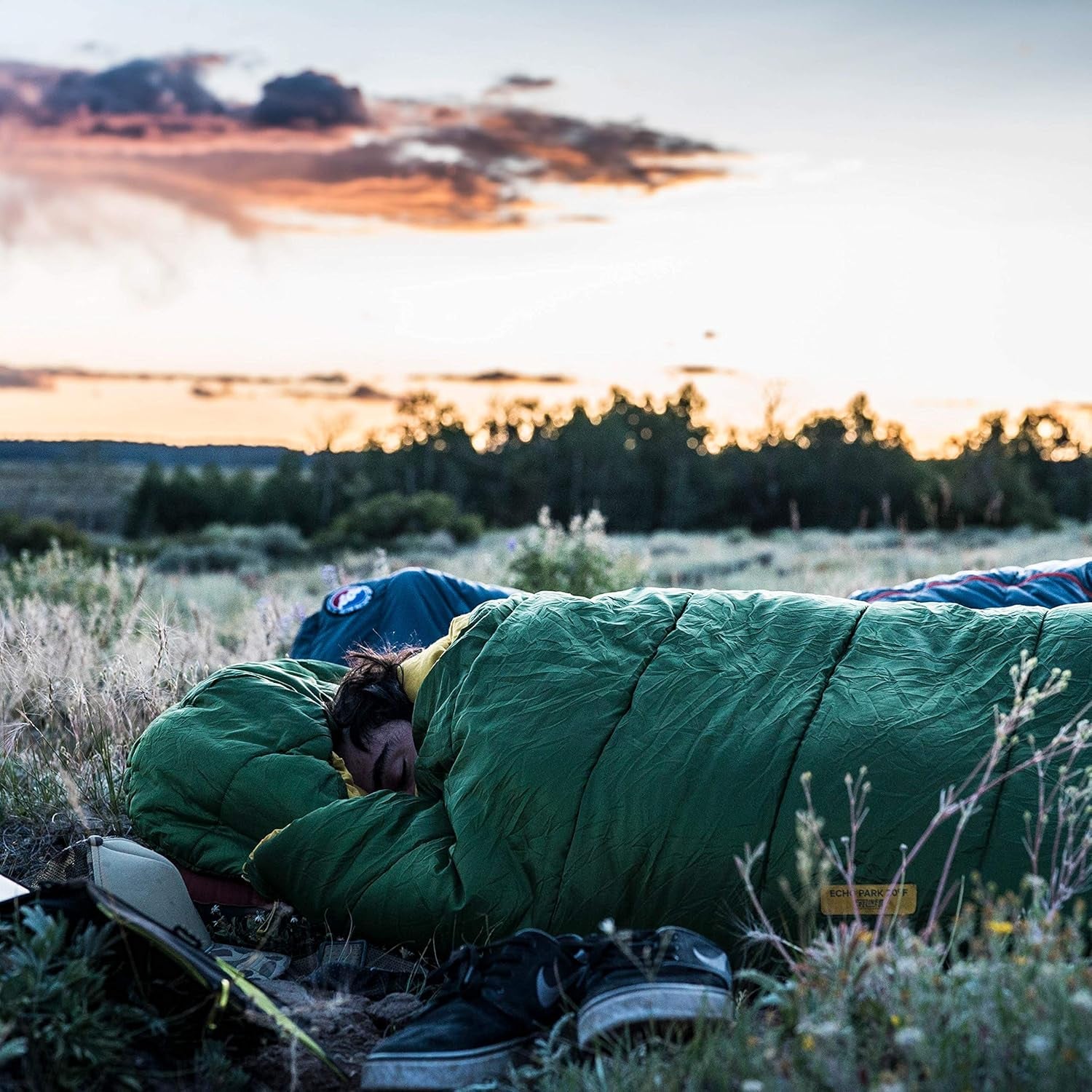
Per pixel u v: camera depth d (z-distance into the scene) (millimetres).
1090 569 4004
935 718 2762
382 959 2949
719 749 2768
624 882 2703
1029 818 2535
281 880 2979
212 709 3424
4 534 31297
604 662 3023
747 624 3107
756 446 80125
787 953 2555
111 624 6094
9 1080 2041
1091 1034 1843
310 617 4844
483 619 3277
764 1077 1932
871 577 10492
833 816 2643
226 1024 2383
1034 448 70000
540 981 2406
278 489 80125
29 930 2361
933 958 2129
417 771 3111
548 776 2809
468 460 87062
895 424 75250
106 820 3650
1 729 4344
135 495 80875
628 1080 2090
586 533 9406
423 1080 2256
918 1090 1853
